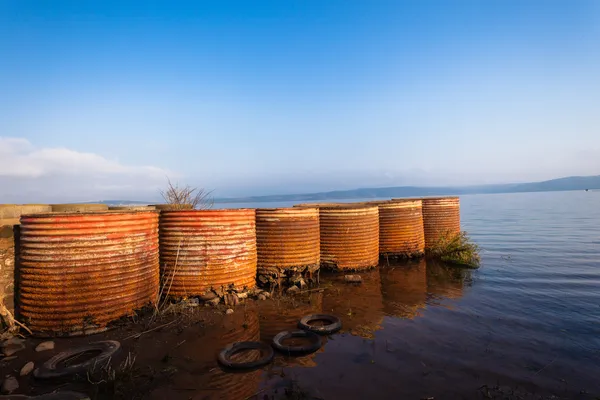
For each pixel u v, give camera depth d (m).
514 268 12.17
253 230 9.15
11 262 6.50
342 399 4.46
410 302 8.49
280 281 9.83
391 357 5.62
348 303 8.40
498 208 57.94
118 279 6.66
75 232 6.30
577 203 69.00
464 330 6.75
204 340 6.21
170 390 4.65
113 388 4.64
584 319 7.35
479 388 4.76
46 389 4.68
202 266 8.17
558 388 4.80
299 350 5.70
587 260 13.54
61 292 6.24
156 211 7.70
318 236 10.70
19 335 6.25
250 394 4.59
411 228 13.34
